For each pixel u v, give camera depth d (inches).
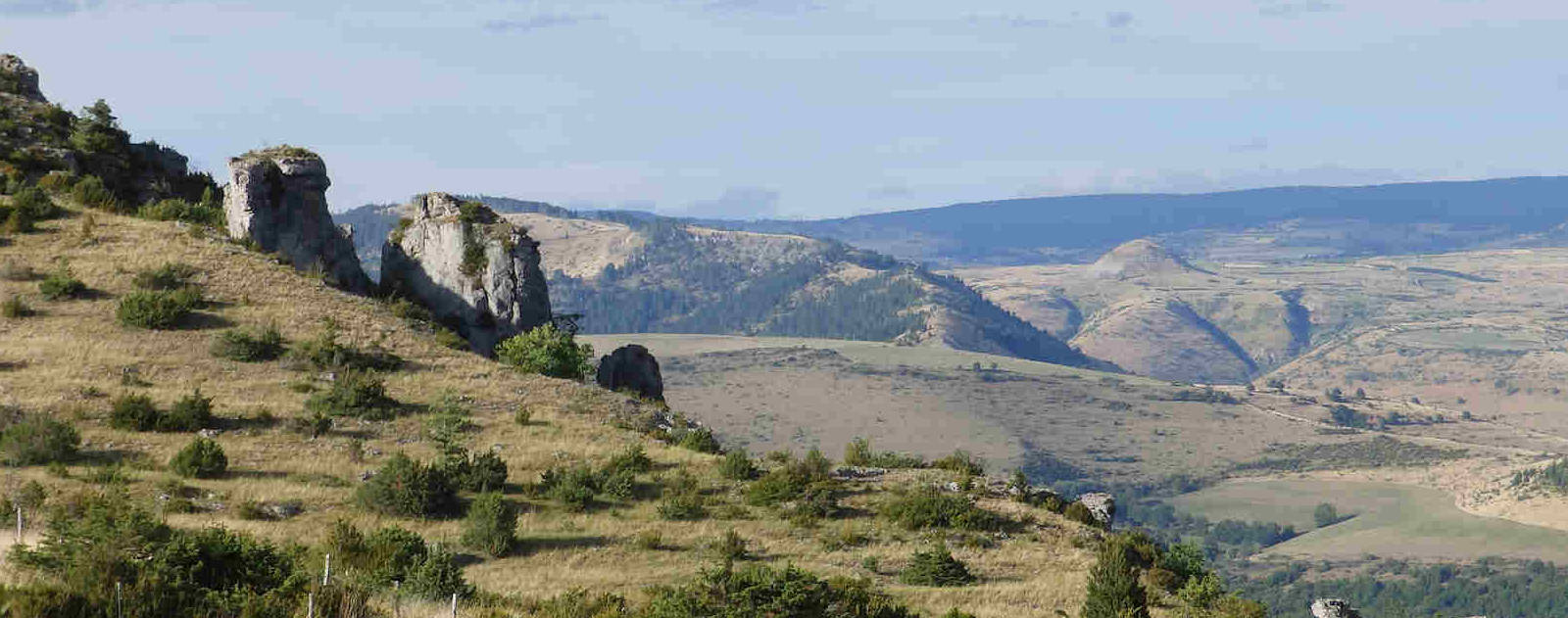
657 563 2144.4
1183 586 2479.1
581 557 2138.3
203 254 3479.3
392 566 1750.7
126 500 2039.9
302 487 2309.3
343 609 1235.2
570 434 2842.0
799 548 2300.7
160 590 1162.6
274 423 2618.1
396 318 3452.3
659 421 3144.7
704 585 1635.1
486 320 3747.5
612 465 2591.0
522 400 3056.1
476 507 2166.6
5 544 1520.7
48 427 2288.4
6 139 3914.9
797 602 1603.1
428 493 2267.5
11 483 2107.5
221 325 3125.0
